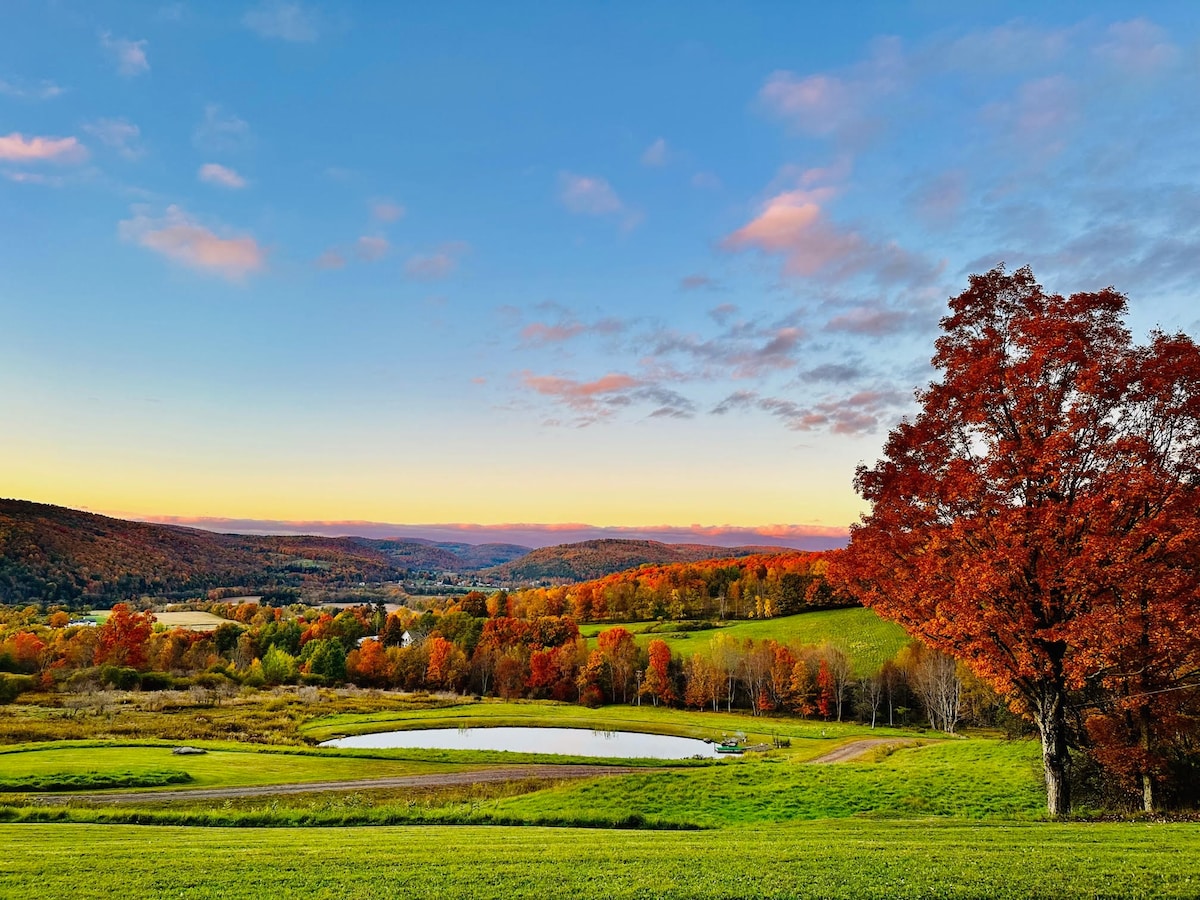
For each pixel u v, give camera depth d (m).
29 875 16.62
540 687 127.75
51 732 62.81
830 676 105.19
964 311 24.17
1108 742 25.39
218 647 147.25
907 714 105.38
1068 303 22.31
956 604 21.78
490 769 52.22
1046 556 20.62
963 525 21.72
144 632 121.44
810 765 43.44
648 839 22.22
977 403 22.30
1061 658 22.23
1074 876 14.39
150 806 37.09
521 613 184.50
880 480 24.95
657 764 54.97
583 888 14.80
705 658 120.69
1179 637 20.03
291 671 123.50
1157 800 25.41
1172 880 13.89
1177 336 21.00
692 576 180.00
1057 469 20.59
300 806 37.81
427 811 32.53
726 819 32.66
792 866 16.36
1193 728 24.75
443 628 155.38
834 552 25.89
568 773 50.50
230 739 66.12
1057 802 23.28
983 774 39.72
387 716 89.81
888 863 16.28
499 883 15.42
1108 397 21.22
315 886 15.46
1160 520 19.41
